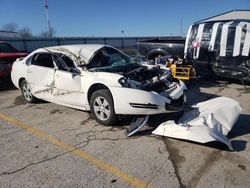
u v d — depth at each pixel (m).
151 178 3.08
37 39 20.78
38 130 4.69
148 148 3.82
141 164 3.39
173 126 4.05
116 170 3.28
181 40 10.15
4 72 8.45
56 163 3.50
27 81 6.20
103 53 5.65
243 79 7.54
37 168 3.39
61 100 5.45
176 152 3.68
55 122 5.06
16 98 7.18
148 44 9.92
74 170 3.31
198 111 4.43
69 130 4.62
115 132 4.44
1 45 10.68
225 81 8.66
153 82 4.59
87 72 4.91
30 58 6.22
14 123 5.12
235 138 4.08
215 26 7.87
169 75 5.14
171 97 4.55
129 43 29.47
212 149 3.72
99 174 3.20
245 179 3.00
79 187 2.96
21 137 4.41
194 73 7.92
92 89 4.84
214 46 7.94
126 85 4.32
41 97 5.98
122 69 5.22
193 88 7.75
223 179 3.01
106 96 4.48
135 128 4.23
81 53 5.36
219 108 4.33
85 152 3.78
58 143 4.11
